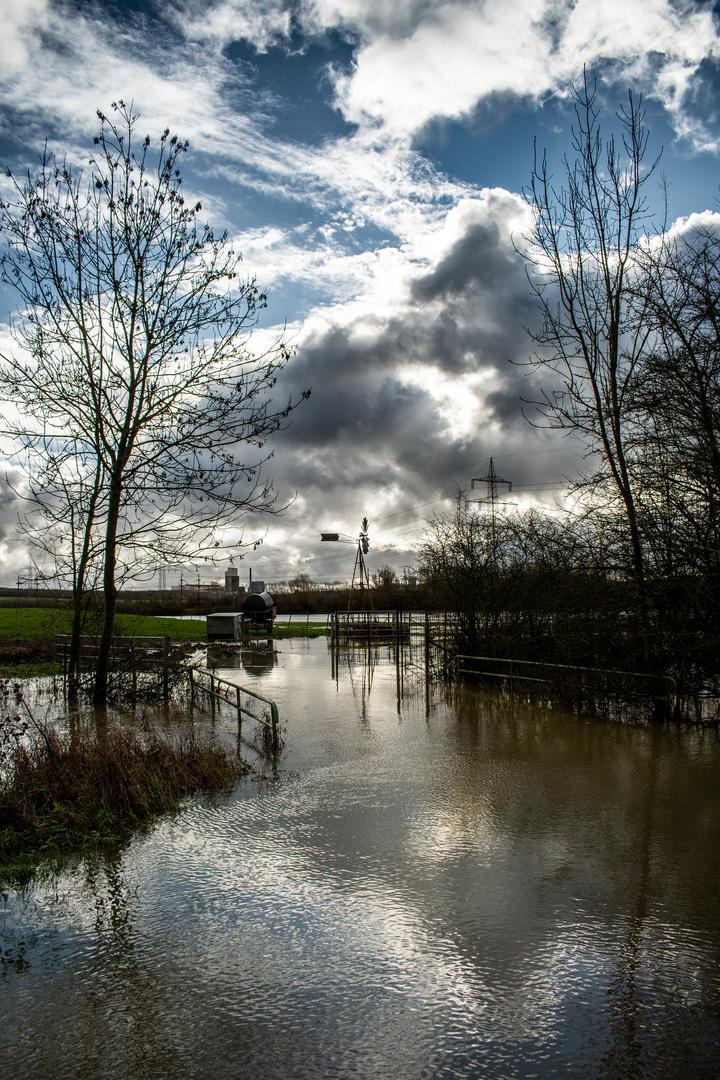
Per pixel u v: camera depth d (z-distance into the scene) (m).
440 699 15.38
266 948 4.63
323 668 22.38
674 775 8.48
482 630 17.95
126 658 17.44
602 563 12.41
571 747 10.19
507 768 9.01
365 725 12.24
